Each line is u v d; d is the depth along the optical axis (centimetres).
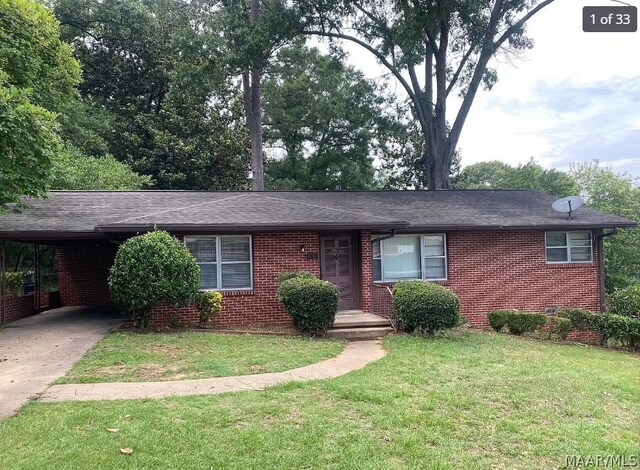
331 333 1085
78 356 817
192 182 2964
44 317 1295
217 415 531
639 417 597
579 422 562
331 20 2264
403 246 1429
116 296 1021
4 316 1193
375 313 1327
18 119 851
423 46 2373
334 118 3262
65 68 1359
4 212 1126
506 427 531
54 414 533
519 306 1471
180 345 898
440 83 2331
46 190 1025
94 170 1978
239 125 3133
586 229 1495
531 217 1486
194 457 433
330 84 3259
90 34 3019
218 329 1108
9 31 1114
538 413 586
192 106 2852
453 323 1086
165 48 3000
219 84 2666
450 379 715
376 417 538
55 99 1367
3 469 405
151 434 479
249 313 1205
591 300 1514
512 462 449
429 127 2416
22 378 684
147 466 416
